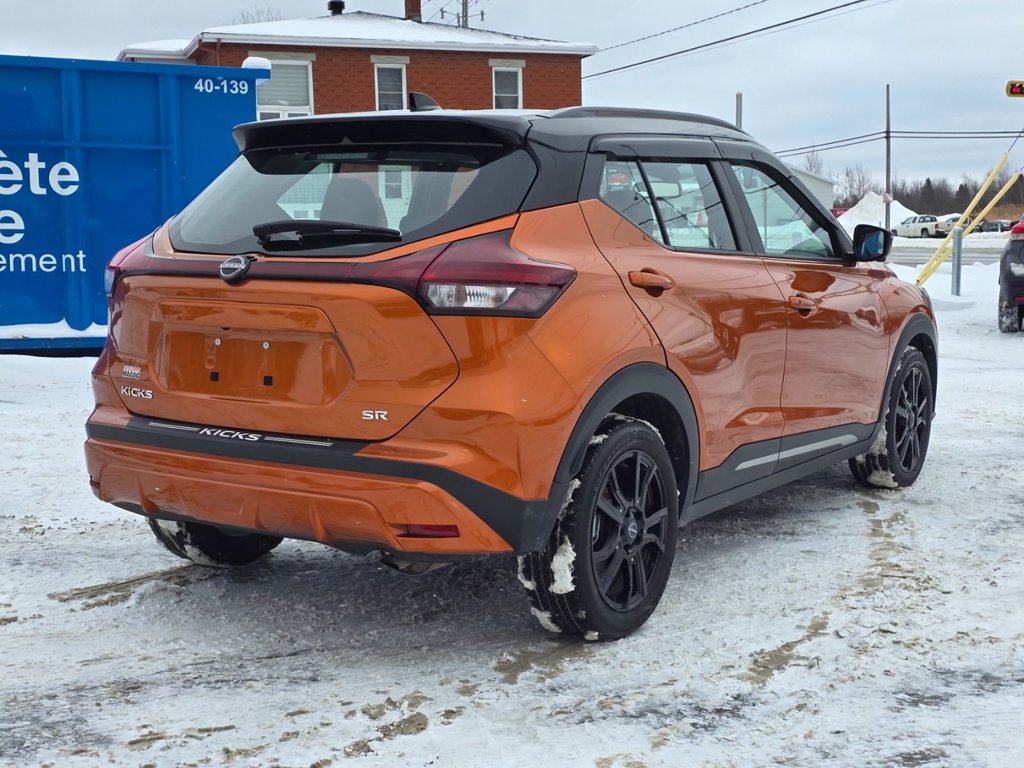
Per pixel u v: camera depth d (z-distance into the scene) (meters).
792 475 4.82
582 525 3.42
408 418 3.16
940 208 107.50
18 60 9.12
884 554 4.68
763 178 4.68
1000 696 3.24
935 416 8.14
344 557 4.65
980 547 4.79
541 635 3.76
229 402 3.39
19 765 2.80
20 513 5.28
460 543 3.18
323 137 3.70
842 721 3.08
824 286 4.82
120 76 9.59
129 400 3.67
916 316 5.71
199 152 9.99
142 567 4.49
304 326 3.25
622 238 3.70
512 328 3.17
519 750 2.90
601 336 3.40
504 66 32.94
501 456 3.17
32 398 8.32
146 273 3.60
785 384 4.48
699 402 3.91
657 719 3.09
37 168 9.32
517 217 3.37
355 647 3.66
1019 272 13.59
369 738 2.97
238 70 10.06
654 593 3.79
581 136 3.70
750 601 4.09
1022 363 11.38
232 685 3.33
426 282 3.15
